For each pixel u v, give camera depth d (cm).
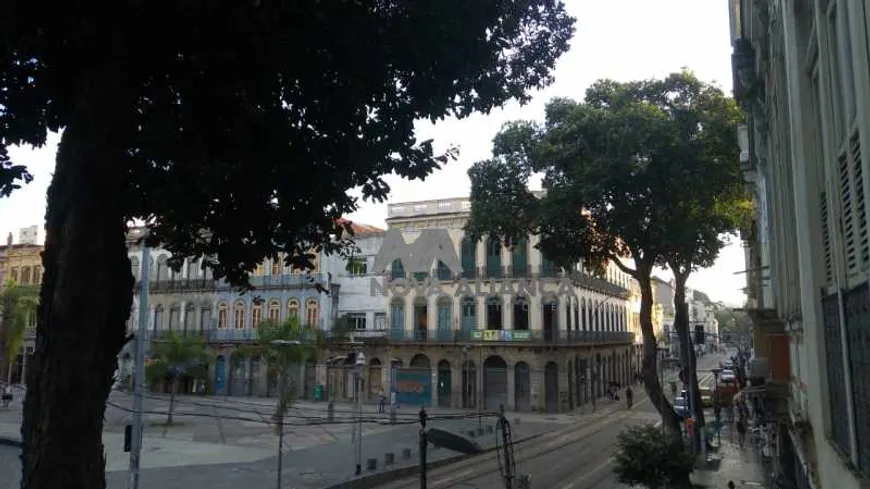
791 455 1233
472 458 2623
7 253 6081
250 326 5166
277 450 2742
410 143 777
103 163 565
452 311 4566
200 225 764
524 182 2477
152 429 3497
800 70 589
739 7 1309
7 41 557
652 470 1692
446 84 739
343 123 727
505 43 801
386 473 2225
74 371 535
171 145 642
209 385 5162
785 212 872
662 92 2209
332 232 824
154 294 5472
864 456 393
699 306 11281
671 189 2142
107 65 575
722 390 4172
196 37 606
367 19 644
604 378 5325
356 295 4944
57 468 521
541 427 3572
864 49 345
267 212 764
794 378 869
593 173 2119
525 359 4331
